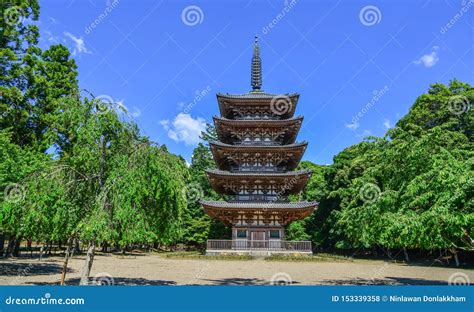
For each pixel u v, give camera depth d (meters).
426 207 16.31
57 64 42.75
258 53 59.41
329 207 59.91
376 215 18.28
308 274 29.45
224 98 51.09
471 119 42.16
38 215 15.68
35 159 27.45
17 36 39.06
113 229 15.84
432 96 47.03
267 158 50.34
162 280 24.69
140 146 17.45
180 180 18.27
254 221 48.47
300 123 49.84
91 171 17.33
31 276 24.89
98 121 16.77
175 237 18.98
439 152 18.33
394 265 40.09
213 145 48.44
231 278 26.25
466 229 14.85
